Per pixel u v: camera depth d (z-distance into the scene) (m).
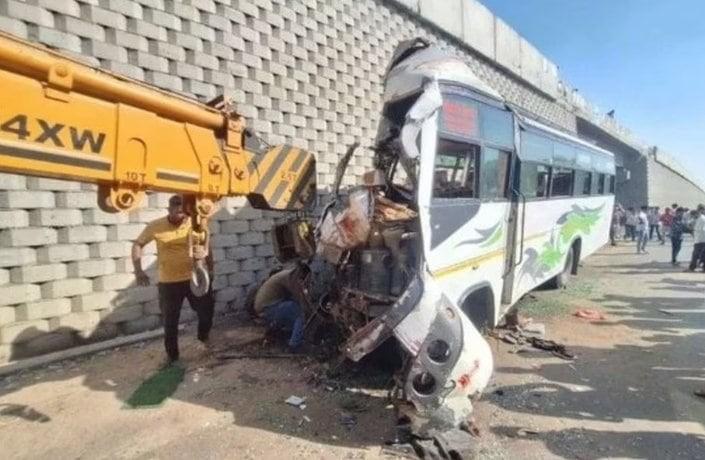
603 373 5.15
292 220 5.18
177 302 5.03
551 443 3.68
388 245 4.15
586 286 9.88
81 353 5.27
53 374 4.81
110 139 2.45
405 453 3.48
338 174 5.62
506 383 4.81
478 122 4.79
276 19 7.38
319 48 8.19
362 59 9.12
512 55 14.61
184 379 4.73
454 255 4.38
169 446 3.55
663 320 7.35
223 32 6.64
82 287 5.42
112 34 5.54
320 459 3.40
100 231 5.54
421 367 3.49
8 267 4.87
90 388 4.50
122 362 5.15
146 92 2.63
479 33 12.70
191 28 6.28
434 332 3.52
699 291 9.54
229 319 6.74
